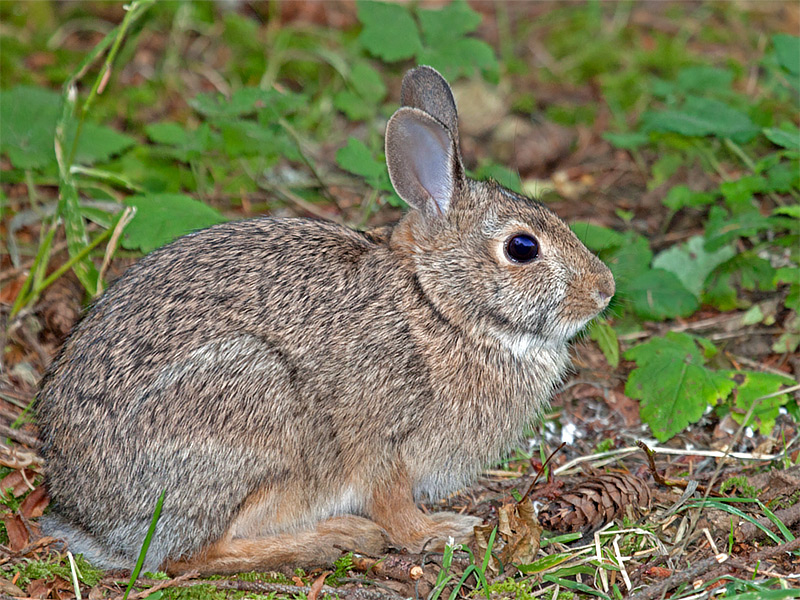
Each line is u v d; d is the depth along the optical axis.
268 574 9.38
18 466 10.15
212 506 9.03
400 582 9.25
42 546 9.34
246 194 14.73
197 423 8.84
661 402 10.97
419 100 10.41
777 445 10.81
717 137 14.52
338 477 9.74
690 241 13.31
